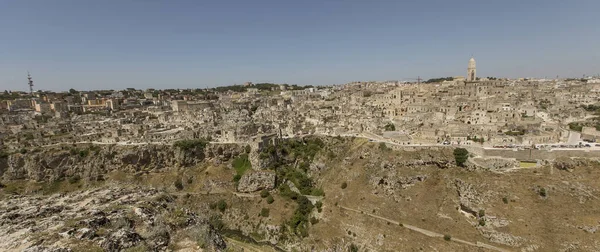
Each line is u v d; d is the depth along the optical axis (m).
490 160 107.62
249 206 126.62
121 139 160.50
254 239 113.94
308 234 110.31
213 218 122.75
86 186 138.00
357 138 149.88
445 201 103.81
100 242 34.56
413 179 114.12
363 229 104.25
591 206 87.69
